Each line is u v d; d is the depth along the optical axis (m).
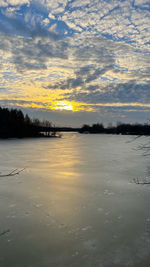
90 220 7.00
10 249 5.41
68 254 5.20
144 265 4.76
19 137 77.81
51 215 7.39
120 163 18.80
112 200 8.88
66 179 12.60
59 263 4.86
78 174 14.00
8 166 17.19
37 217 7.23
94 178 12.79
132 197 9.23
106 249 5.39
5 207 8.14
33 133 90.38
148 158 21.95
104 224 6.71
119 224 6.69
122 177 13.05
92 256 5.12
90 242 5.71
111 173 14.30
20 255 5.17
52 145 43.09
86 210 7.82
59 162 19.41
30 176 13.41
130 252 5.26
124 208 7.98
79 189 10.49
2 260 4.99
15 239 5.86
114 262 4.88
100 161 19.94
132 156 23.89
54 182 11.88
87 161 19.98
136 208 7.97
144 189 10.40
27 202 8.68
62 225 6.65
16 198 9.18
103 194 9.68
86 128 186.25
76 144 46.22
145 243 5.63
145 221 6.87
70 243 5.66
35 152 28.67
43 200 8.91
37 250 5.37
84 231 6.29
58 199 9.03
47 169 15.84
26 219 7.08
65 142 54.25
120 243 5.64
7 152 28.78
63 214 7.48
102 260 4.96
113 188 10.64
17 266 4.77
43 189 10.52
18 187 10.90
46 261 4.94
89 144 46.09
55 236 6.01
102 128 169.75
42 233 6.18
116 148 35.00
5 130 74.31
